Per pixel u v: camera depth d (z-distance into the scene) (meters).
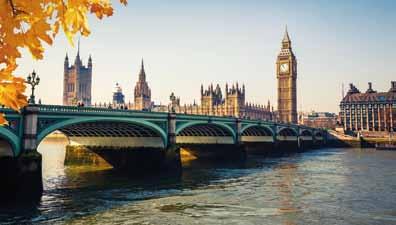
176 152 57.41
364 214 28.14
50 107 38.38
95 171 55.97
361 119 196.25
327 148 154.38
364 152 117.12
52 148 146.75
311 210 29.58
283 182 44.94
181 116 60.44
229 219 26.75
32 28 2.31
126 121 48.28
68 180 45.88
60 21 2.46
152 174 53.03
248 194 36.62
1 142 34.94
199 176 50.88
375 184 43.25
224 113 189.75
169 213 28.50
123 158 59.31
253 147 108.00
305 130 139.75
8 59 2.31
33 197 33.66
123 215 27.70
